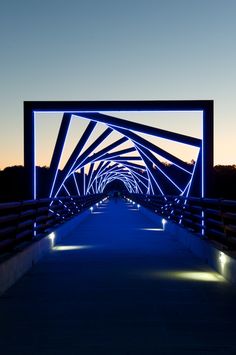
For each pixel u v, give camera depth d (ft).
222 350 16.71
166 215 78.28
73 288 28.30
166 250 48.03
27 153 57.77
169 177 86.28
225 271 31.53
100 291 27.37
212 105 57.52
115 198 235.81
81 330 19.34
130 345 17.33
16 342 17.81
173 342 17.66
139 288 28.22
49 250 47.14
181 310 22.72
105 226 83.15
